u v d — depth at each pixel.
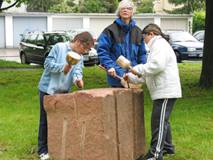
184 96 11.83
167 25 45.47
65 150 5.79
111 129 5.55
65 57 5.82
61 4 52.56
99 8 50.19
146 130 7.86
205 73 13.14
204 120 8.95
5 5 40.81
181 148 6.87
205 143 7.14
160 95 5.67
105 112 5.46
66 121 5.73
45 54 20.70
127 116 5.77
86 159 5.62
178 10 48.03
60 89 5.95
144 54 6.28
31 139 7.25
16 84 14.02
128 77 5.87
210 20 12.95
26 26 42.56
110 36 6.15
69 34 21.23
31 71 17.84
